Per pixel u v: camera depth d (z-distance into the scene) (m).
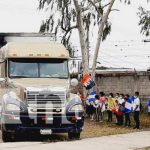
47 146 17.45
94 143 18.50
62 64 20.19
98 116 31.86
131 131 24.00
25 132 18.77
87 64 35.75
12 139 19.73
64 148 16.92
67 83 19.58
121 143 18.59
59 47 20.53
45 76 19.84
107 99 31.70
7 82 19.75
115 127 26.70
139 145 18.05
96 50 36.31
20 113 18.56
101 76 45.06
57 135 21.77
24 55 19.81
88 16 37.16
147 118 34.81
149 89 43.25
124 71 44.19
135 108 26.11
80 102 19.27
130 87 44.03
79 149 16.73
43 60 20.03
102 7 36.47
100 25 36.28
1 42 24.39
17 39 24.48
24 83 19.27
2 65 20.45
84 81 30.56
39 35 24.62
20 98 18.91
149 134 22.27
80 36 36.00
